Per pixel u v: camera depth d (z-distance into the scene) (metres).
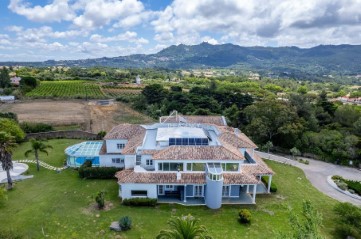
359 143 63.00
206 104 107.62
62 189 43.44
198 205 39.34
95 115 105.38
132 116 106.44
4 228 32.47
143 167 43.88
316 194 44.72
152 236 31.89
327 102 87.56
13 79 180.88
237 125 87.56
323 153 65.69
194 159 40.62
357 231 32.25
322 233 33.62
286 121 69.88
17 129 62.66
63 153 60.75
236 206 39.44
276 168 56.62
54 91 151.62
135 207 38.38
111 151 51.78
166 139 45.50
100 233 32.25
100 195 38.19
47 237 31.33
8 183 43.06
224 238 31.91
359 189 46.66
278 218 36.50
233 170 41.72
